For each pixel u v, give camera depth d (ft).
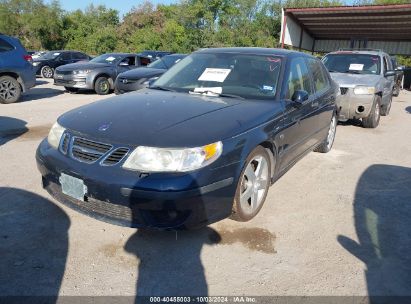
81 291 8.51
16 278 8.79
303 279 9.28
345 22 67.05
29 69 33.91
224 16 141.18
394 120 32.19
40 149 11.25
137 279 8.99
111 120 10.60
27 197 12.80
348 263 10.02
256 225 11.71
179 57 38.27
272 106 12.46
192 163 9.33
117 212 9.66
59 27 155.94
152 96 13.03
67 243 10.27
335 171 17.21
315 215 12.66
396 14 59.06
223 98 12.86
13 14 151.43
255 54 14.94
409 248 10.88
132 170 9.30
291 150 13.97
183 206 9.18
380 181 16.15
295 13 62.28
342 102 26.17
